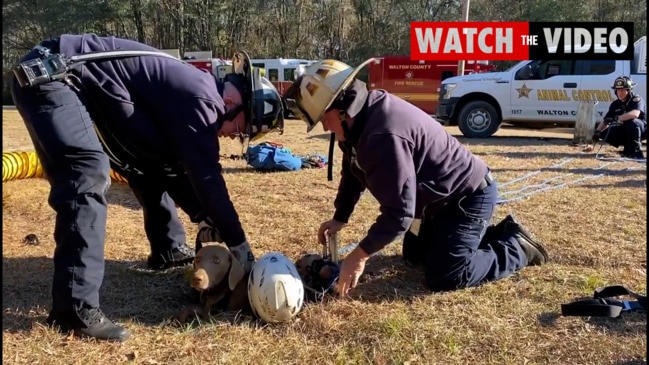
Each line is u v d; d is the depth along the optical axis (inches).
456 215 132.6
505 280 140.6
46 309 122.7
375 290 135.6
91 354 103.9
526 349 108.1
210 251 116.5
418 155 119.9
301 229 187.2
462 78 517.3
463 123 514.0
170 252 148.9
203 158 113.3
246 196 238.7
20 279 140.8
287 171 304.7
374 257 159.5
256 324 115.9
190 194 138.9
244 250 120.3
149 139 117.3
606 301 121.6
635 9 1326.3
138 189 143.3
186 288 137.3
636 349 107.8
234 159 346.3
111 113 114.0
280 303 112.7
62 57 106.2
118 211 211.9
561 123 512.7
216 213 115.6
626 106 378.3
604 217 204.8
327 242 141.6
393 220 112.0
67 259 108.3
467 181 128.3
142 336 111.5
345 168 131.7
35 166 273.1
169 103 112.4
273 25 1599.4
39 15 1362.0
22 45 1360.7
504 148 423.2
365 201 225.1
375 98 114.0
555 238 176.6
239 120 119.0
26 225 193.3
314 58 1620.3
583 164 342.3
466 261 132.6
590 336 112.8
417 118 118.3
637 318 120.0
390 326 113.5
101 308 124.2
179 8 1525.6
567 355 106.1
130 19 1503.4
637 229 188.4
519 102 500.4
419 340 110.2
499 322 118.5
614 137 380.8
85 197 106.9
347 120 112.3
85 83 110.5
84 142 106.7
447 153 124.6
